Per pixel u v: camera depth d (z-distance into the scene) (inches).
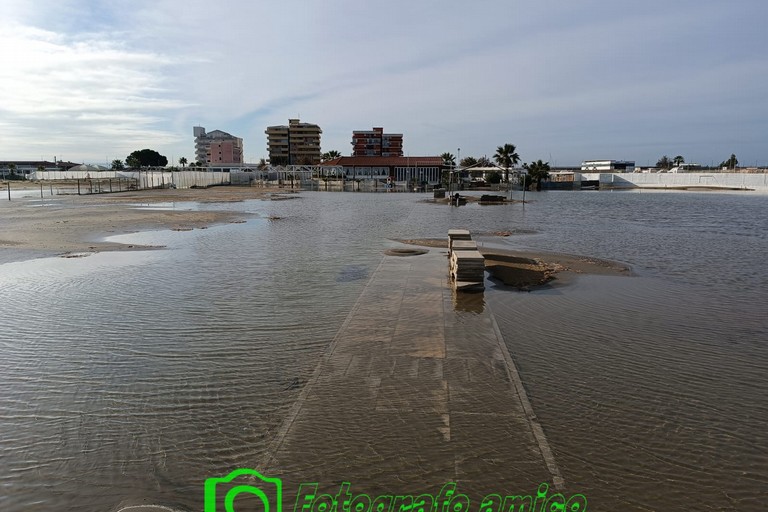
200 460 211.8
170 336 373.1
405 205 2027.6
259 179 4037.9
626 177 4424.2
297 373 303.0
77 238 917.2
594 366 317.1
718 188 3752.5
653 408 260.5
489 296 495.8
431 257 713.0
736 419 250.8
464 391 264.4
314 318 415.8
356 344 335.6
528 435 223.1
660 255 785.6
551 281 573.0
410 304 442.3
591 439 227.0
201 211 1601.9
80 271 618.2
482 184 3885.3
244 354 335.0
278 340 362.0
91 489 194.1
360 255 746.2
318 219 1385.3
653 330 394.3
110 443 227.3
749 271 649.6
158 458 214.2
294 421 234.4
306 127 5876.0
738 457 216.2
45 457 217.0
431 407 246.7
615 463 208.2
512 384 273.9
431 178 4033.0
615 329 395.2
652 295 510.9
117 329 390.6
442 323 383.9
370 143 5738.2
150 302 470.3
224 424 242.1
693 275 620.4
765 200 2578.7
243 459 211.9
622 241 956.6
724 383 294.7
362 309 425.1
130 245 839.1
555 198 2736.2
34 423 247.0
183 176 3558.1
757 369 317.1
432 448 211.3
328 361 305.9
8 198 2188.7
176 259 708.7
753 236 1047.6
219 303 466.0
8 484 198.1
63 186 3553.2
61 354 338.6
